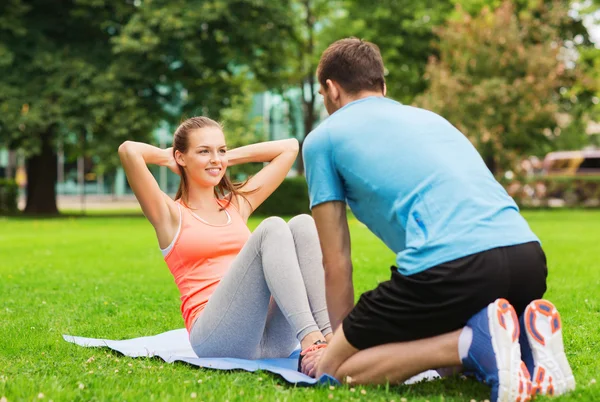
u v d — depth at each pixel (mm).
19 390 2975
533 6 24484
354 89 3215
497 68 22234
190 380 3225
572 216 21922
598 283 7090
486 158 23703
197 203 3867
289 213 24172
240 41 22984
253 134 37031
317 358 3199
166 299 6480
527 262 2785
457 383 3223
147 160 3758
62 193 47500
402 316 2812
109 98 20922
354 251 10781
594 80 25531
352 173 3029
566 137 37906
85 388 3096
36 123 20797
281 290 3338
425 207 2850
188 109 23594
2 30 21859
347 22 27812
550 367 2805
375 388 3008
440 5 27453
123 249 11539
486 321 2699
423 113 3137
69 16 23078
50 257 10289
